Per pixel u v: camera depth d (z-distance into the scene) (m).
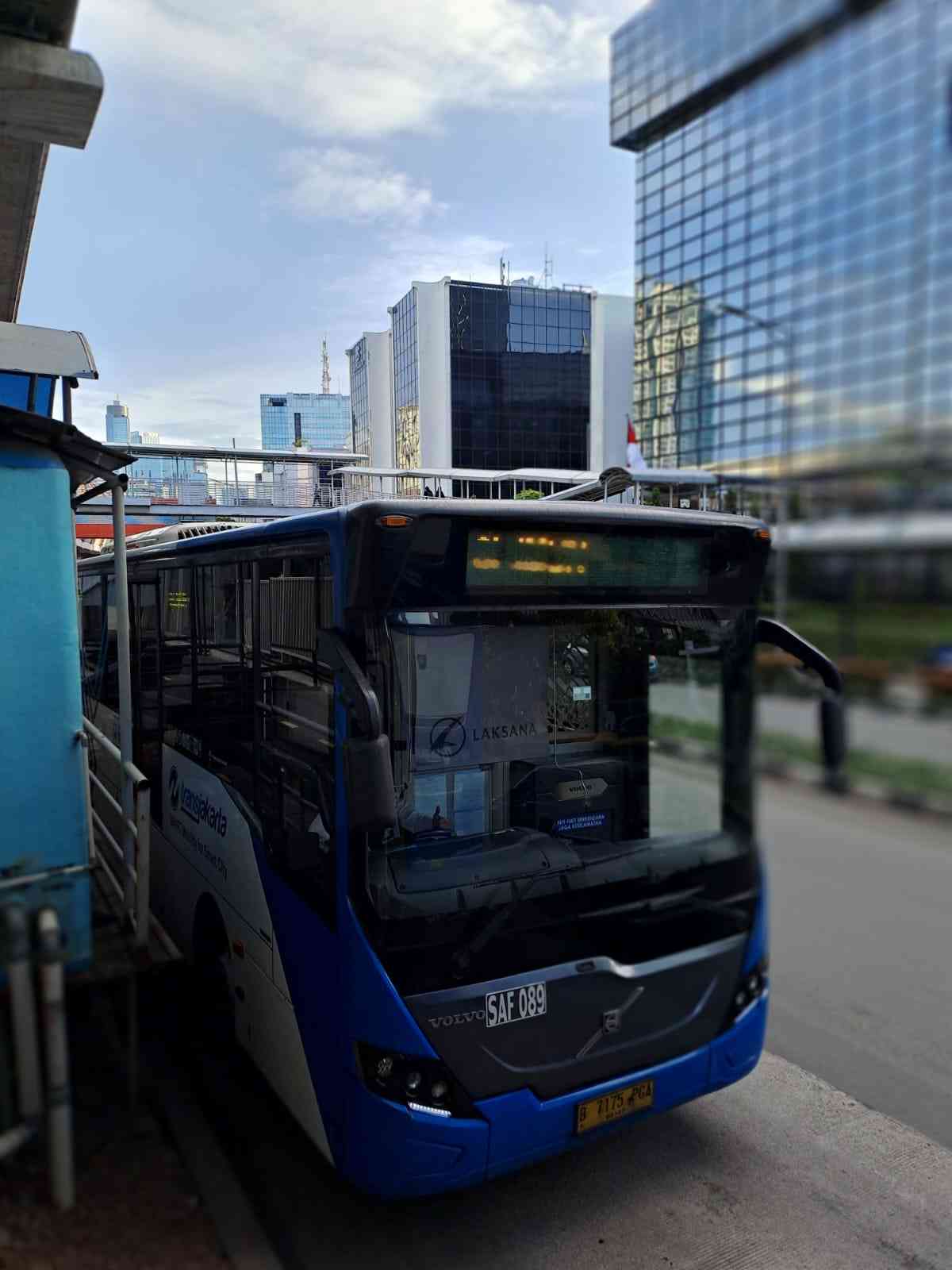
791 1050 5.36
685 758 4.16
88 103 3.93
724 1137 4.44
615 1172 4.14
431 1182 3.24
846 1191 4.02
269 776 4.16
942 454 43.81
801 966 6.68
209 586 5.05
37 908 3.44
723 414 55.69
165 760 5.97
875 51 48.06
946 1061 5.23
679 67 56.44
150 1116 3.83
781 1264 3.56
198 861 5.25
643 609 4.00
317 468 13.88
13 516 3.69
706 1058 3.87
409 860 3.47
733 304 55.00
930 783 12.89
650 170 60.41
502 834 3.75
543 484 13.68
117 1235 3.07
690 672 4.19
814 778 14.14
